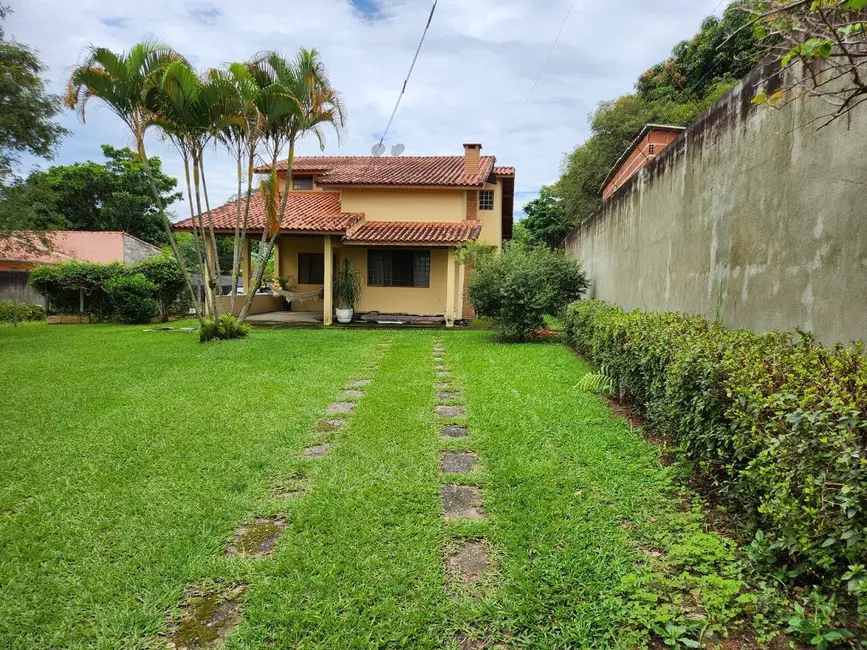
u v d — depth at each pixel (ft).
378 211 47.60
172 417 15.76
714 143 16.28
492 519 9.36
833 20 7.55
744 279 14.30
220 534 8.99
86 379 21.35
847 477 5.74
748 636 6.29
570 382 19.90
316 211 47.98
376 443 13.37
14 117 36.81
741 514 8.75
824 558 6.10
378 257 46.78
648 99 57.16
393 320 43.29
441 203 47.26
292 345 30.66
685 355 10.48
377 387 19.57
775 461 7.16
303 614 6.85
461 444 13.30
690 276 18.29
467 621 6.79
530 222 86.84
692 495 9.88
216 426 14.85
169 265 52.44
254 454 12.69
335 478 11.21
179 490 10.71
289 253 49.93
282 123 33.78
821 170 10.99
